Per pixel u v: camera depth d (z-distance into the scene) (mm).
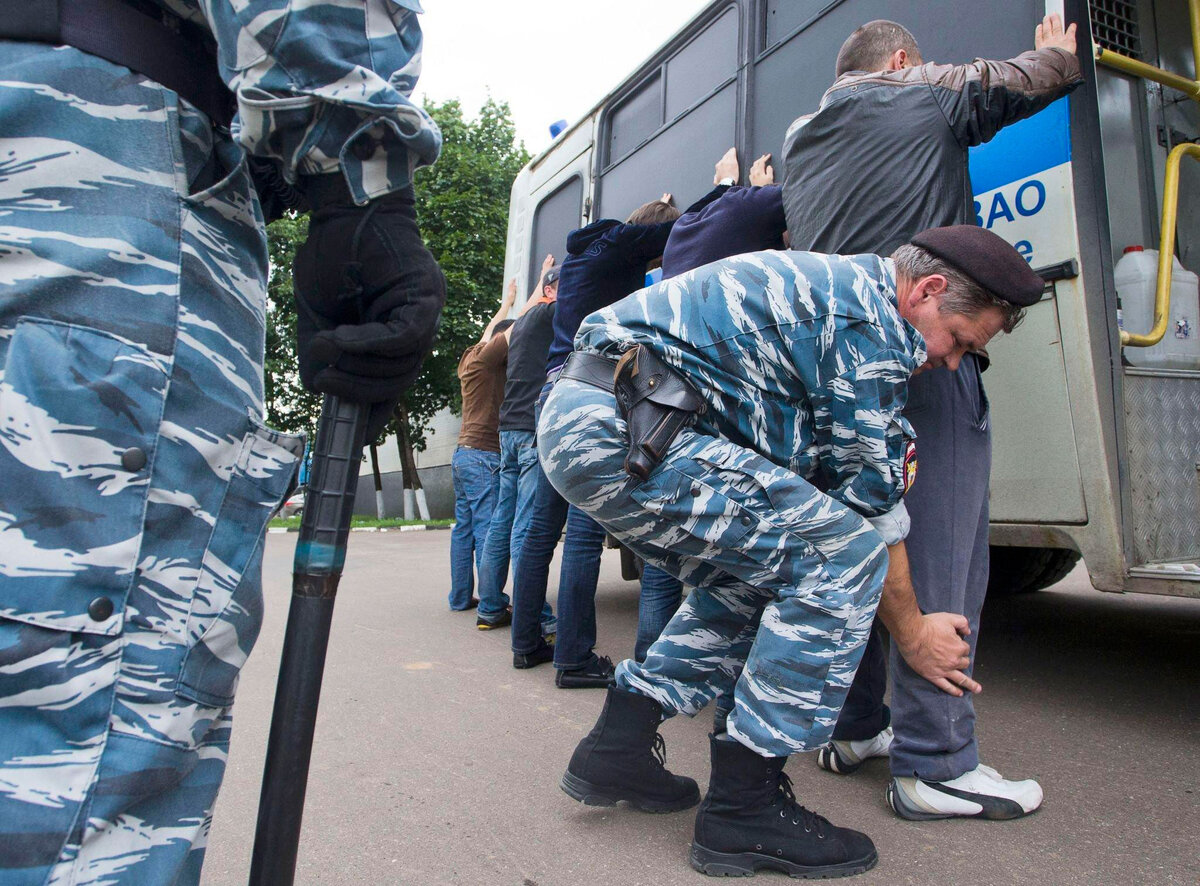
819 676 1553
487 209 16797
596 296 3072
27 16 819
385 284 963
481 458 4555
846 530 1562
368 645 3707
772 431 1664
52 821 720
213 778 899
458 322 16141
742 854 1635
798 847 1615
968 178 2012
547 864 1688
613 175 4562
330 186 959
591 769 1876
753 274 1635
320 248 969
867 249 1974
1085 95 2393
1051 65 1966
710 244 2623
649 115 4297
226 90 979
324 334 933
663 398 1601
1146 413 2439
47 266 783
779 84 3326
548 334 3615
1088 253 2330
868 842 1660
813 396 1601
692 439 1624
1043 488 2396
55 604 741
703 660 1878
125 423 798
